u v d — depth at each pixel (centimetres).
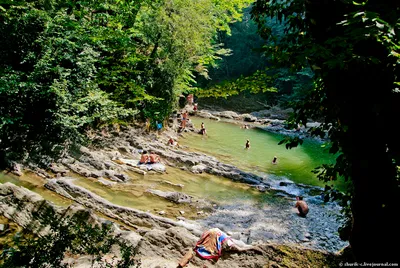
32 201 695
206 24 1994
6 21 1086
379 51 276
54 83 1166
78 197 951
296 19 390
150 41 1836
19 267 359
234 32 4200
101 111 1426
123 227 842
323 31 324
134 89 1498
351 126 324
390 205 321
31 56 1109
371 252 327
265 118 3384
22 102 1152
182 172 1439
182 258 591
